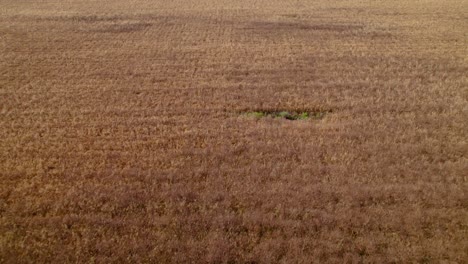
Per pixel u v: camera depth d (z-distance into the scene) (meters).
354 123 11.60
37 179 9.41
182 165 9.83
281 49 17.72
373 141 10.77
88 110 12.56
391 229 7.96
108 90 13.99
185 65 16.11
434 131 11.17
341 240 7.63
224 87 14.05
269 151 10.37
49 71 15.75
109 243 7.66
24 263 7.29
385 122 11.63
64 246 7.64
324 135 11.03
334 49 17.69
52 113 12.44
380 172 9.46
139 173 9.51
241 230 7.98
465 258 7.28
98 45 18.72
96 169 9.77
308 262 7.21
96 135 11.20
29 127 11.68
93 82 14.66
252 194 8.85
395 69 15.46
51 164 9.95
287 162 9.87
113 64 16.34
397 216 8.21
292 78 14.77
